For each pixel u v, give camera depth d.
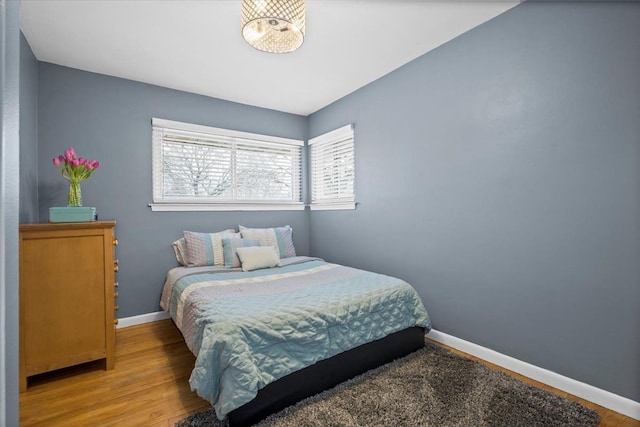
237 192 3.44
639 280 1.47
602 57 1.57
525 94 1.86
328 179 3.60
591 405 1.59
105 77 2.72
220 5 1.84
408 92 2.59
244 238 3.08
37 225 1.80
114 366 2.03
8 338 0.50
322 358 1.65
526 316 1.88
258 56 2.45
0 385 0.46
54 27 2.04
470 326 2.18
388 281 2.24
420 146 2.51
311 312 1.68
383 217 2.86
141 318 2.85
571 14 1.67
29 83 2.24
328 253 3.60
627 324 1.51
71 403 1.63
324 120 3.63
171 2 1.81
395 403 1.57
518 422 1.43
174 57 2.45
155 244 2.94
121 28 2.06
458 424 1.42
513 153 1.92
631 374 1.50
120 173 2.78
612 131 1.54
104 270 2.00
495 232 2.03
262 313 1.60
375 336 1.90
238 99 3.36
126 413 1.55
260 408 1.44
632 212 1.49
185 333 1.90
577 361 1.67
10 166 0.50
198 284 2.23
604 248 1.57
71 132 2.57
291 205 3.79
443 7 1.90
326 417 1.46
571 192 1.68
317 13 1.92
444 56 2.31
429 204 2.45
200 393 1.35
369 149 3.00
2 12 0.47
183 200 3.09
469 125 2.16
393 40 2.25
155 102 2.95
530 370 1.85
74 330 1.90
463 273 2.21
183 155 3.13
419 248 2.53
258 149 3.61
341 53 2.42
